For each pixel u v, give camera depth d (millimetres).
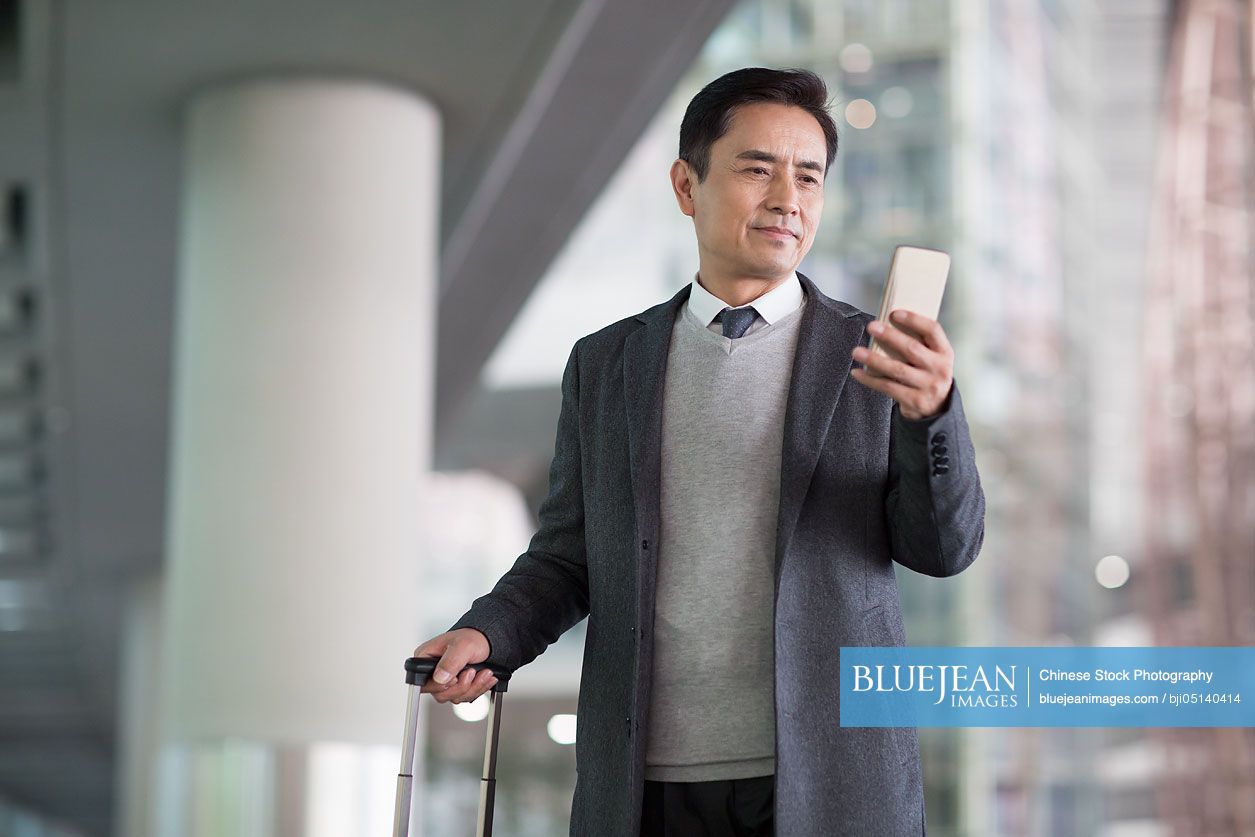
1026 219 21719
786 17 20766
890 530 2045
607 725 2064
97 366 11383
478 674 2164
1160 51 22906
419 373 7508
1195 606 20422
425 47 7340
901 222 20250
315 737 6848
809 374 2078
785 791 1902
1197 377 20766
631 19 7352
